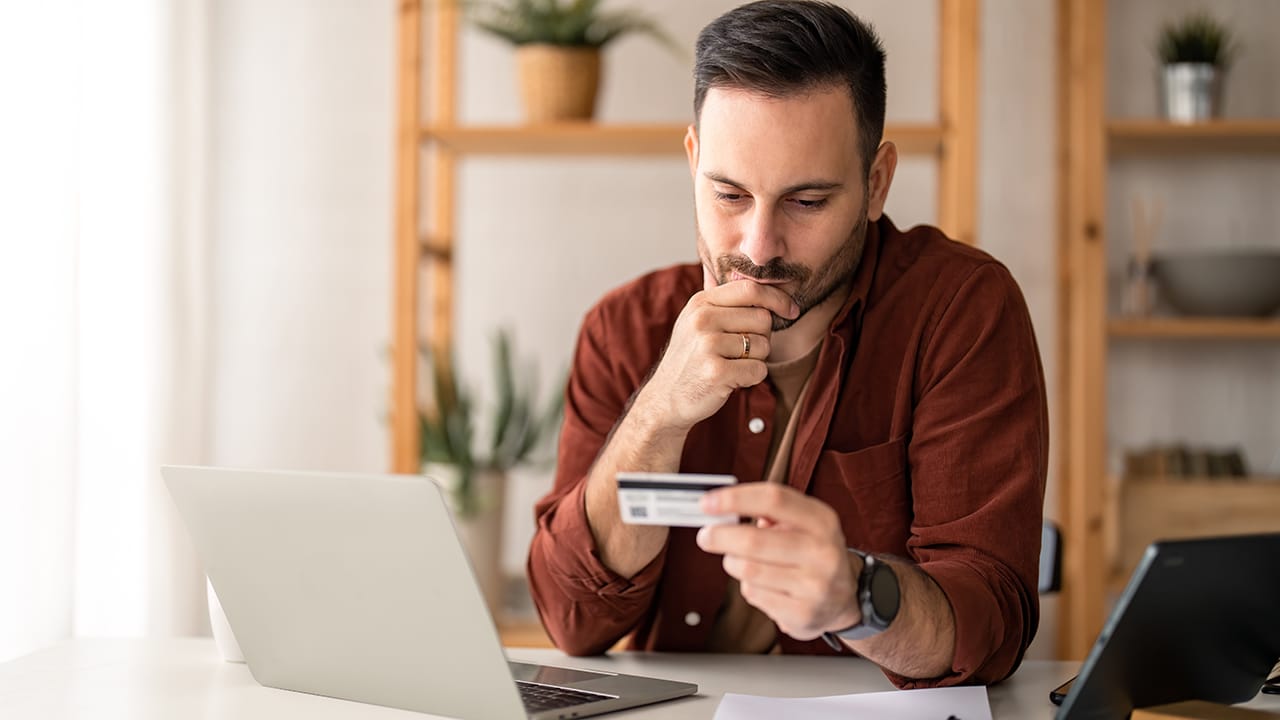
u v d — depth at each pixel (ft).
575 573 4.10
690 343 3.85
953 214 7.43
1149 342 8.77
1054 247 8.89
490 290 9.09
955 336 4.23
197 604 8.23
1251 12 8.72
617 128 7.74
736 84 3.77
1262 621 3.14
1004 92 8.93
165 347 7.85
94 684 3.71
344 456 9.13
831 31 3.81
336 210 9.16
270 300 9.16
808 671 3.94
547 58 7.84
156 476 7.73
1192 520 7.78
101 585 7.27
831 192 3.85
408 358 7.72
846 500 4.39
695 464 4.58
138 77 7.60
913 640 3.26
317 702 3.46
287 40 9.16
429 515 3.01
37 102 6.31
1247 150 8.46
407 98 7.74
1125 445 8.79
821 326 4.43
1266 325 7.73
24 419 6.22
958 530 3.82
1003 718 3.31
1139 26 8.76
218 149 9.16
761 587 2.87
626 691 3.50
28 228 6.25
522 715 3.10
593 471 4.13
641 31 8.43
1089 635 7.58
